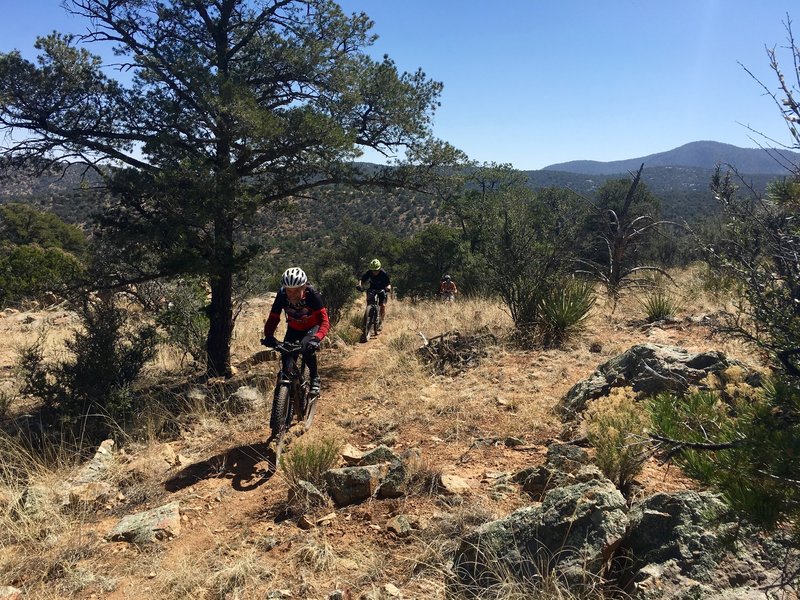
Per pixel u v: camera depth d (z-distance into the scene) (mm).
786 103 2211
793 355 2463
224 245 8633
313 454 4676
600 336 8477
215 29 9094
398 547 3629
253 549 3773
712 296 9852
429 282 26219
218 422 6879
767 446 2137
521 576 3021
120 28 8578
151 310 10859
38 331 14672
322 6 9047
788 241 2408
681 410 2834
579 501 3182
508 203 10266
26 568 3857
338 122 8711
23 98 7969
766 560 2691
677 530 2918
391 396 6938
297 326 5922
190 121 7957
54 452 6250
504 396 6258
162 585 3510
